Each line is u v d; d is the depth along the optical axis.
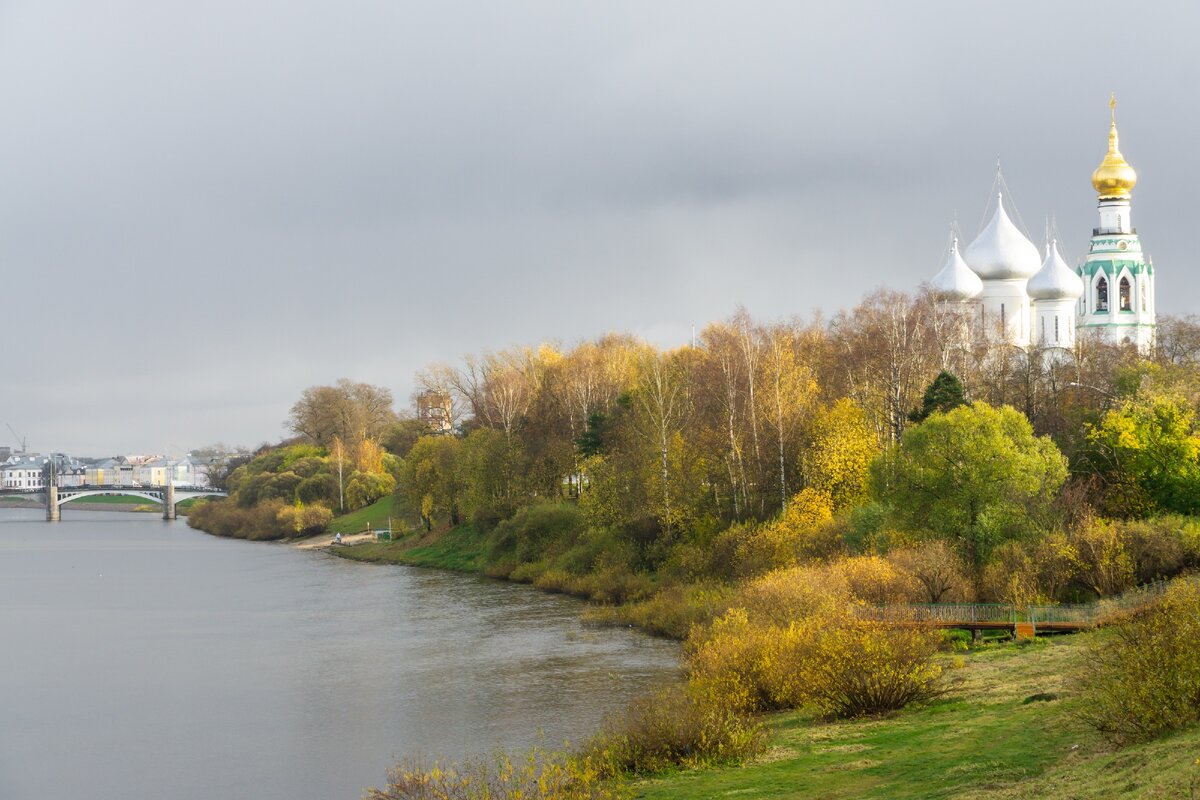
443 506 138.62
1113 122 150.75
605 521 100.31
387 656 70.50
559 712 53.16
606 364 130.12
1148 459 69.56
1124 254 149.12
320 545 163.75
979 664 48.22
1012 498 64.50
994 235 144.00
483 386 146.00
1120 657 31.91
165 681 67.19
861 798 30.48
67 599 111.44
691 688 44.75
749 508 89.12
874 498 72.94
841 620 45.16
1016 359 114.94
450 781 34.69
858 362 105.50
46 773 49.03
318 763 48.56
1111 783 25.80
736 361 97.12
